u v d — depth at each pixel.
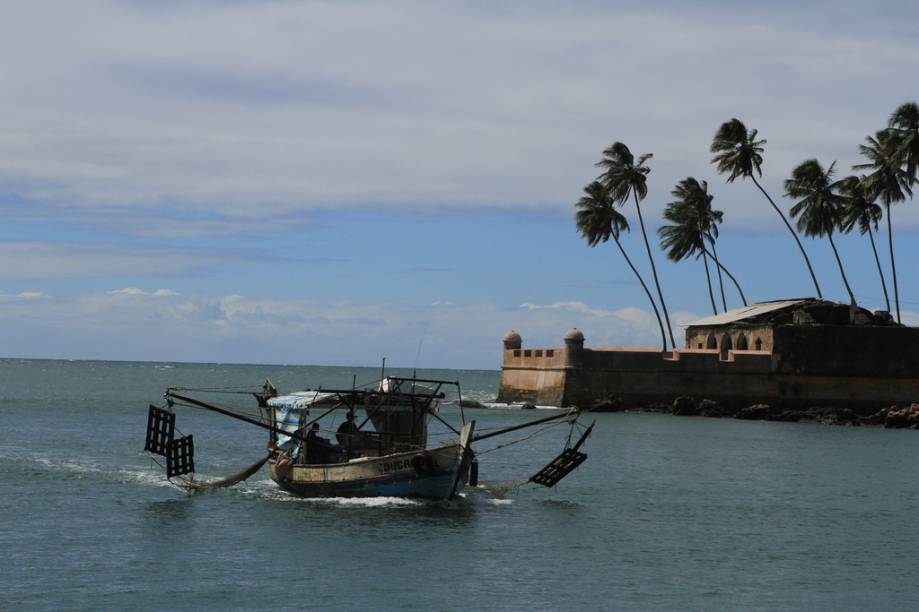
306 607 22.80
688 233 108.44
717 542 30.64
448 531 30.58
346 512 33.12
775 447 60.16
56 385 144.62
